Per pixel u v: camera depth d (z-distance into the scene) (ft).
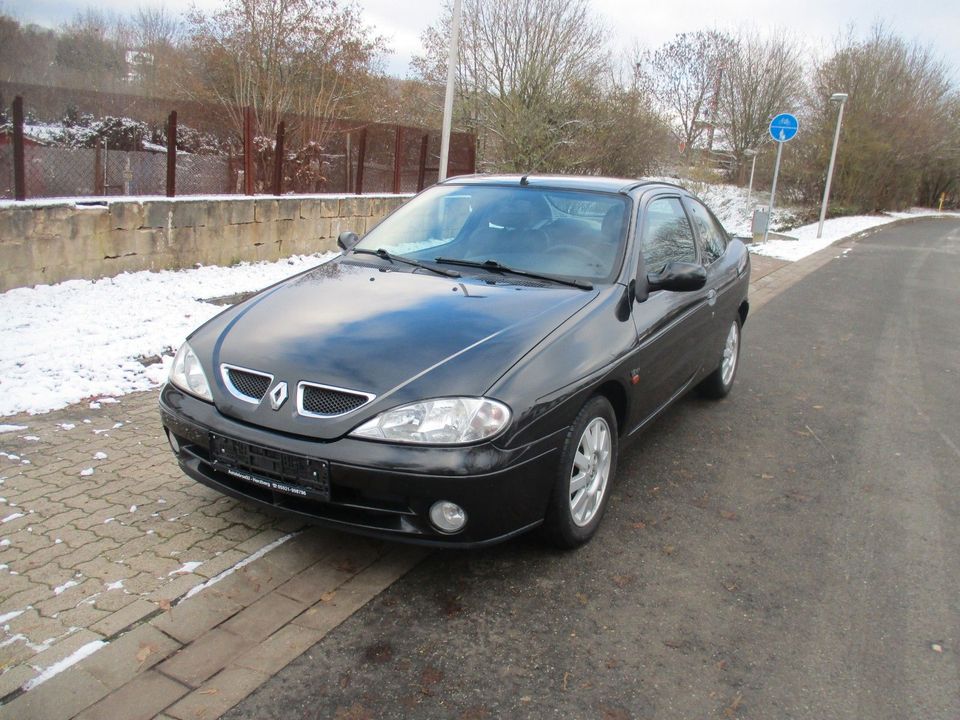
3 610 9.02
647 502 13.12
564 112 82.07
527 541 11.49
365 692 8.13
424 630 9.23
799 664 9.00
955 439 17.19
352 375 9.57
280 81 56.18
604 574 10.69
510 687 8.32
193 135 28.73
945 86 139.95
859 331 29.27
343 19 56.59
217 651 8.61
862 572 11.18
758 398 19.71
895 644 9.48
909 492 14.16
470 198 14.94
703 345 15.84
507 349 10.07
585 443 10.96
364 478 9.09
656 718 7.99
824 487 14.20
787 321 30.68
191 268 27.99
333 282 12.62
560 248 13.24
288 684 8.18
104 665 8.23
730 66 150.51
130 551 10.42
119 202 24.85
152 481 12.46
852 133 112.57
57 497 11.74
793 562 11.37
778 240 68.85
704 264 16.43
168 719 7.57
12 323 19.21
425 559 10.78
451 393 9.29
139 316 20.89
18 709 7.54
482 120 82.12
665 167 108.37
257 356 10.21
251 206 30.27
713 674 8.73
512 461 9.37
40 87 23.49
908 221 119.55
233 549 10.64
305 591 9.84
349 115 58.44
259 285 26.23
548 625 9.45
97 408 15.31
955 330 30.42
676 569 10.97
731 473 14.62
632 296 12.50
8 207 21.56
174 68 62.28
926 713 8.28
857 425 17.88
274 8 54.39
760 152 145.38
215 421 10.01
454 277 12.74
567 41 79.87
